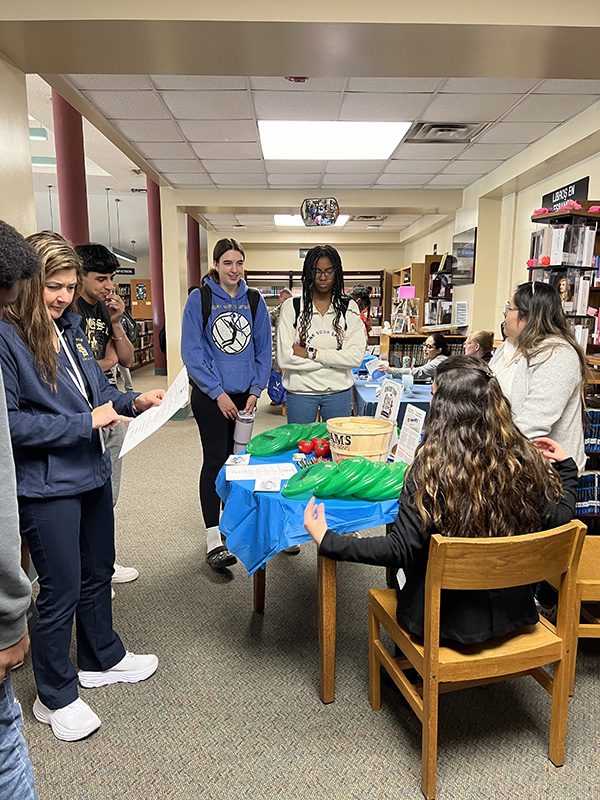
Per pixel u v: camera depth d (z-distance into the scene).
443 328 6.84
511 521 1.39
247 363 2.87
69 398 1.57
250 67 2.99
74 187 5.14
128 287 17.00
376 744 1.66
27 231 2.98
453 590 1.43
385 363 4.76
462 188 7.01
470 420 1.38
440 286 7.92
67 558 1.61
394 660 1.69
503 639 1.51
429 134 4.85
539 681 1.59
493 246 6.57
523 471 1.40
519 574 1.34
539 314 2.06
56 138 5.09
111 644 1.94
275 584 2.70
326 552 1.49
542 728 1.72
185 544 3.18
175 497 4.03
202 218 9.23
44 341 1.48
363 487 1.71
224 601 2.53
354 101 4.10
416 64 2.96
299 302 2.74
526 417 1.96
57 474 1.55
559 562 1.40
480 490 1.36
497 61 2.91
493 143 5.11
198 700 1.86
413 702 1.50
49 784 1.52
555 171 5.27
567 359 1.98
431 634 1.36
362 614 2.41
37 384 1.48
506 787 1.49
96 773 1.56
